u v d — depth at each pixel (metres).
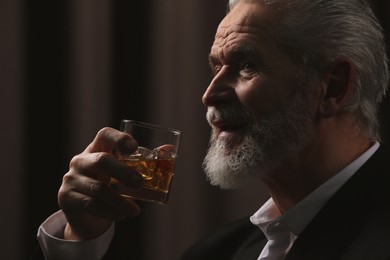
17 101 3.57
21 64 3.57
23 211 3.54
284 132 1.58
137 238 3.53
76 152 3.56
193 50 3.57
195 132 3.57
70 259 1.72
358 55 1.63
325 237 1.48
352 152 1.62
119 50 3.57
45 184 3.55
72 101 3.57
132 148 1.58
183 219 3.56
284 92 1.59
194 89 3.57
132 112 3.56
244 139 1.59
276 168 1.59
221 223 3.54
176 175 3.56
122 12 3.57
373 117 1.69
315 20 1.61
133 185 1.54
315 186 1.60
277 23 1.60
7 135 3.56
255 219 1.73
